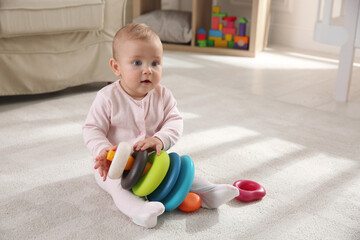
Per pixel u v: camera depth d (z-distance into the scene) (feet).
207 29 10.88
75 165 4.39
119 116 3.67
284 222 3.47
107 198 3.78
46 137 5.06
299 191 4.00
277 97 7.02
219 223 3.43
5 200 3.69
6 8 5.42
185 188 3.37
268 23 10.66
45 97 6.51
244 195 3.73
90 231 3.27
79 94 6.73
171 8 12.19
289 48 11.07
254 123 5.79
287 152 4.88
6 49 5.82
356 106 6.70
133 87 3.51
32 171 4.23
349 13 6.46
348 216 3.60
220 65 9.05
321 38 6.81
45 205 3.63
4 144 4.83
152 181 3.26
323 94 7.27
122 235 3.23
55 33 6.12
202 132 5.39
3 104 6.12
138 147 3.41
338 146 5.11
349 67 6.70
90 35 6.60
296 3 10.93
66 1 5.95
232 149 4.90
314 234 3.32
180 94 6.95
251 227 3.39
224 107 6.40
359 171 4.46
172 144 3.66
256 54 10.15
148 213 3.22
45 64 6.20
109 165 3.46
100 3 6.31
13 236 3.19
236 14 11.62
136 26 3.51
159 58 3.50
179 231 3.30
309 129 5.64
